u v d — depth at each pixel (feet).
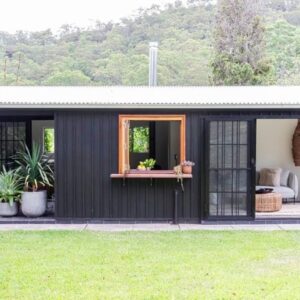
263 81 74.84
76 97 28.45
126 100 27.14
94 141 27.32
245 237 23.13
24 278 16.34
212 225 26.81
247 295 14.55
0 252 20.08
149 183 27.45
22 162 33.14
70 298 14.34
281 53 84.28
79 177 27.37
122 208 27.50
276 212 29.84
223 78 75.00
